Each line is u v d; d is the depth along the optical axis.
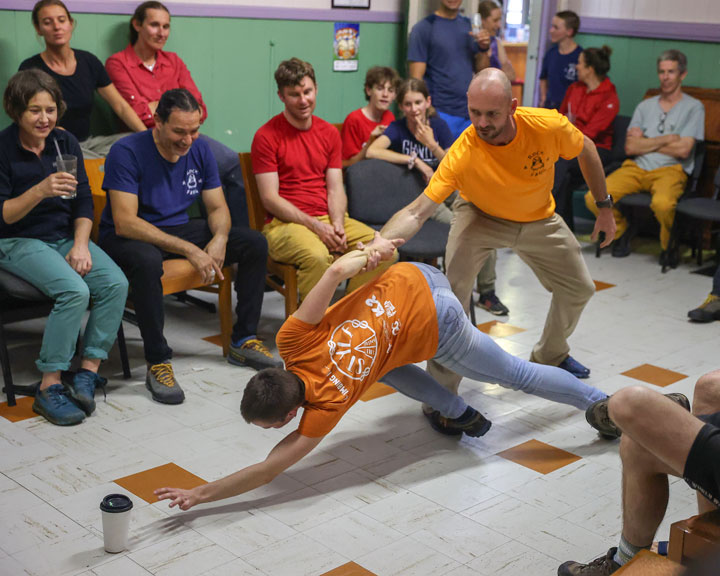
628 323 4.34
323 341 2.47
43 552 2.35
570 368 3.63
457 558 2.37
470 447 3.03
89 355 3.28
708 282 5.08
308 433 2.44
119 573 2.27
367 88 4.64
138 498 2.63
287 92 3.85
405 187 4.32
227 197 4.69
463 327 2.72
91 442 2.97
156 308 3.34
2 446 2.93
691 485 1.80
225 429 3.10
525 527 2.54
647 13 6.08
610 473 2.87
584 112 5.89
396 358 2.64
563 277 3.24
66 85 4.27
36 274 3.18
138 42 4.52
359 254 2.48
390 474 2.83
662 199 5.27
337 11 5.52
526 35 8.41
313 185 4.03
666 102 5.56
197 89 4.84
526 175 2.88
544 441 3.09
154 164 3.49
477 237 3.11
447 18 5.59
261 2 5.14
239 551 2.38
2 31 4.24
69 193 3.13
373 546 2.42
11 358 3.67
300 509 2.60
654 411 1.78
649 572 1.68
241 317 3.66
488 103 2.62
